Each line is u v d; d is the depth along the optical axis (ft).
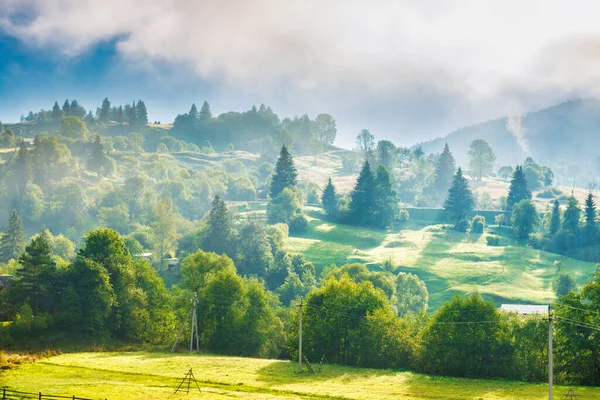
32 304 369.91
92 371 269.64
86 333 351.46
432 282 643.04
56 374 259.19
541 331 294.66
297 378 269.85
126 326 375.45
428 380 272.10
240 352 374.02
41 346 319.88
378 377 278.46
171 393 226.38
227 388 244.01
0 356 285.43
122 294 379.35
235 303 383.24
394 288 541.75
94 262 369.09
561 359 285.23
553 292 608.60
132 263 408.05
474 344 291.79
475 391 246.68
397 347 316.40
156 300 399.24
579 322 285.23
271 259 653.71
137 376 262.06
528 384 266.36
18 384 231.30
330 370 294.66
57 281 369.71
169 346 366.63
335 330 335.67
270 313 394.52
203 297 385.09
